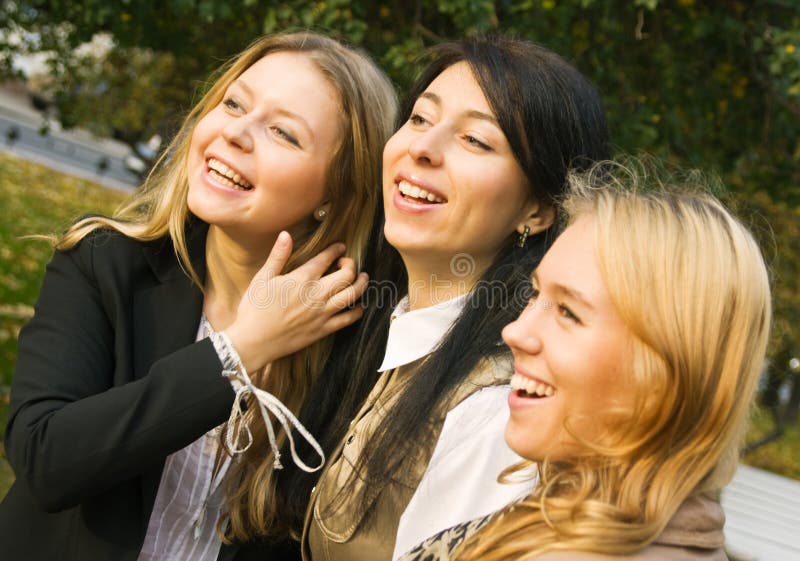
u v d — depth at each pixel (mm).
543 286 1288
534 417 1263
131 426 1708
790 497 6160
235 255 2051
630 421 1181
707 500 1202
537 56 1780
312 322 1907
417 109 1811
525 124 1719
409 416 1696
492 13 3783
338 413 2002
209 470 2010
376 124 2035
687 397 1162
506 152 1733
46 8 5320
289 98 1935
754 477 6664
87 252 1990
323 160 1973
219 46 4977
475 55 1761
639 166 1923
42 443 1714
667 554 1126
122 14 4516
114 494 1905
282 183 1924
